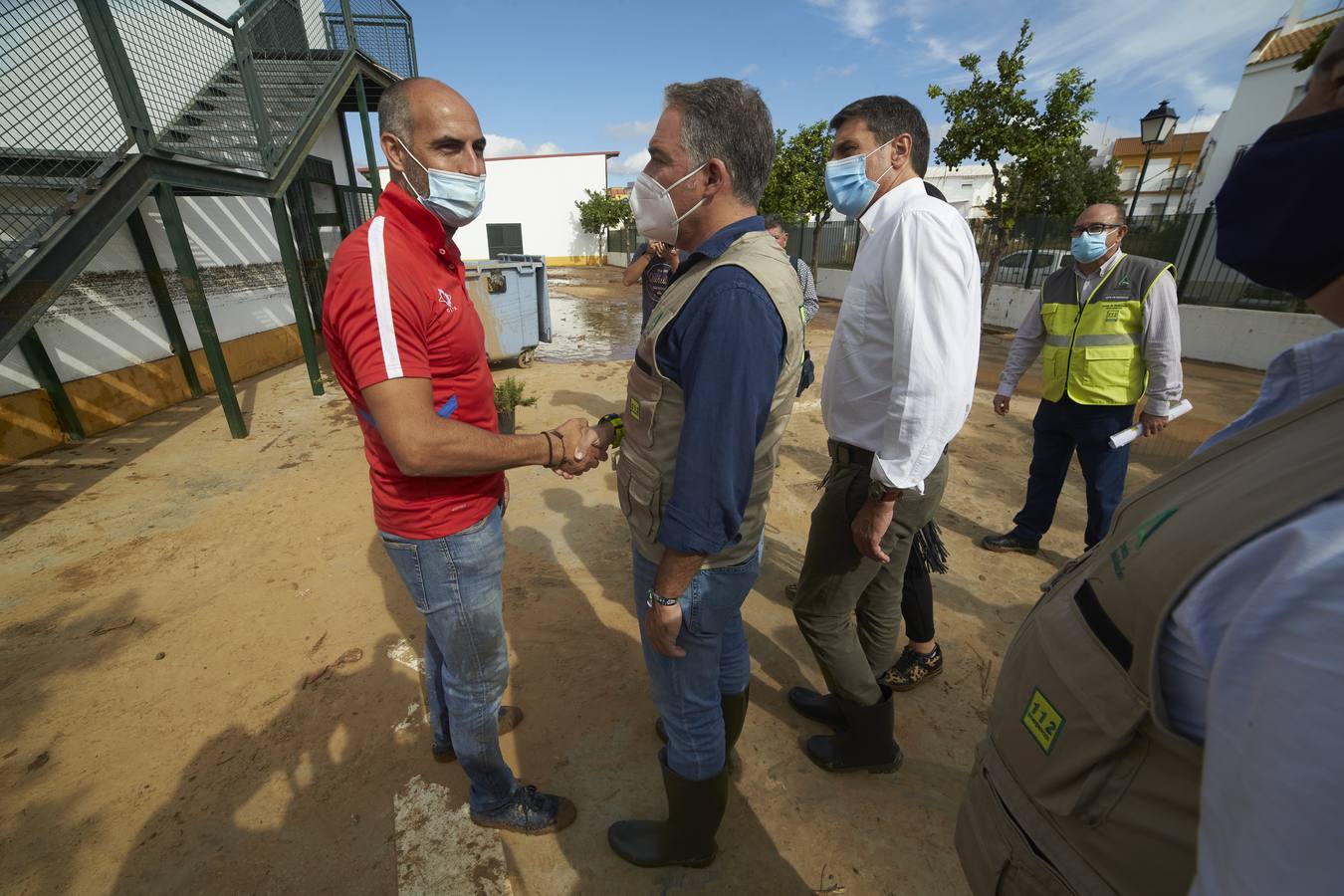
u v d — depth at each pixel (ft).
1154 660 1.89
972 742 7.26
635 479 4.49
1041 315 10.51
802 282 12.93
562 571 10.89
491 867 5.83
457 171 4.60
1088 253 9.45
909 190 5.71
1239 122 48.96
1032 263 38.27
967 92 32.76
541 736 7.37
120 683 8.29
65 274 13.28
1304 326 26.23
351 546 11.83
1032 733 2.57
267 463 16.02
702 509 3.75
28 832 6.22
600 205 103.86
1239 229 2.01
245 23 18.88
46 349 17.30
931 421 5.02
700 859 5.68
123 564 11.23
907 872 5.76
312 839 6.13
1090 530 10.47
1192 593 1.73
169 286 21.67
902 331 5.03
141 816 6.38
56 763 7.04
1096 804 2.20
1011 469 15.15
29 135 14.94
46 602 10.11
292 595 10.24
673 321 3.87
